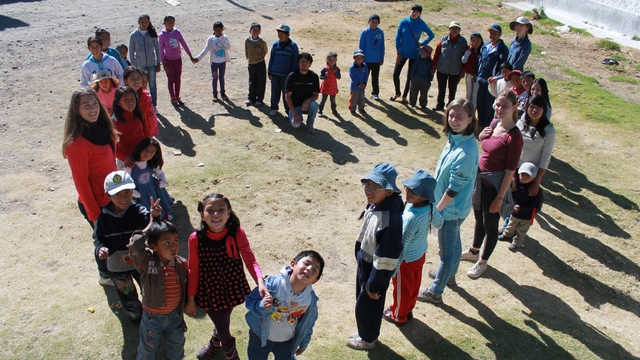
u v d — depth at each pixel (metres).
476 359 4.70
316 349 4.69
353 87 9.92
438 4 19.08
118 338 4.69
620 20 16.66
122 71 7.91
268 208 6.88
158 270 3.82
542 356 4.79
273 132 9.10
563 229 7.00
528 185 6.18
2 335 4.65
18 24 13.95
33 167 7.50
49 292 5.20
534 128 6.09
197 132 8.85
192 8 16.52
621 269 6.23
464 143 4.70
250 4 17.56
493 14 18.25
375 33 10.38
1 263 5.57
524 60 9.27
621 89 12.44
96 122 4.77
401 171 8.10
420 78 10.31
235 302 4.06
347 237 6.43
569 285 5.89
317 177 7.76
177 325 4.12
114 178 4.13
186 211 6.65
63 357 4.47
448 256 5.08
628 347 4.99
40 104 9.48
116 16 15.09
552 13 19.09
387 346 4.77
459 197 4.83
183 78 11.30
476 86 9.80
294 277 3.59
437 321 5.15
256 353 3.91
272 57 9.31
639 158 9.12
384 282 4.09
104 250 4.09
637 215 7.43
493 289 5.71
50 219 6.38
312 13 16.94
